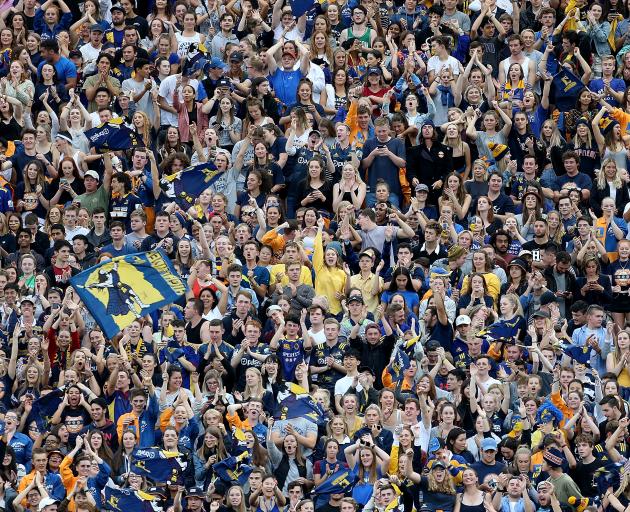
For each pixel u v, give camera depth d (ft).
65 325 368.48
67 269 391.24
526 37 438.81
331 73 439.22
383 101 428.56
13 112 428.56
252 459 346.54
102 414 354.74
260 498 339.98
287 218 406.41
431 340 366.63
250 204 400.47
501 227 399.65
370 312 377.09
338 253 385.29
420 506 337.72
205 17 452.76
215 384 357.82
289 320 366.02
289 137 414.62
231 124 426.10
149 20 457.68
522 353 369.91
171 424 352.28
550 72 436.76
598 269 387.55
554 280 387.14
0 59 441.27
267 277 384.47
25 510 344.49
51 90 434.30
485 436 347.97
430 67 438.81
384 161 413.80
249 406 352.08
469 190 409.08
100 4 460.55
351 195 406.82
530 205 400.06
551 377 360.48
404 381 360.89
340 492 340.80
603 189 411.34
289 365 363.76
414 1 456.45
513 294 373.81
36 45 444.96
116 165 410.52
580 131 420.77
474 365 356.59
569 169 413.80
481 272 382.22
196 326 371.97
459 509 336.49
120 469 350.23
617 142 419.74
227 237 388.57
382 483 335.06
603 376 360.28
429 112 426.10
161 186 406.82
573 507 339.16
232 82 432.66
